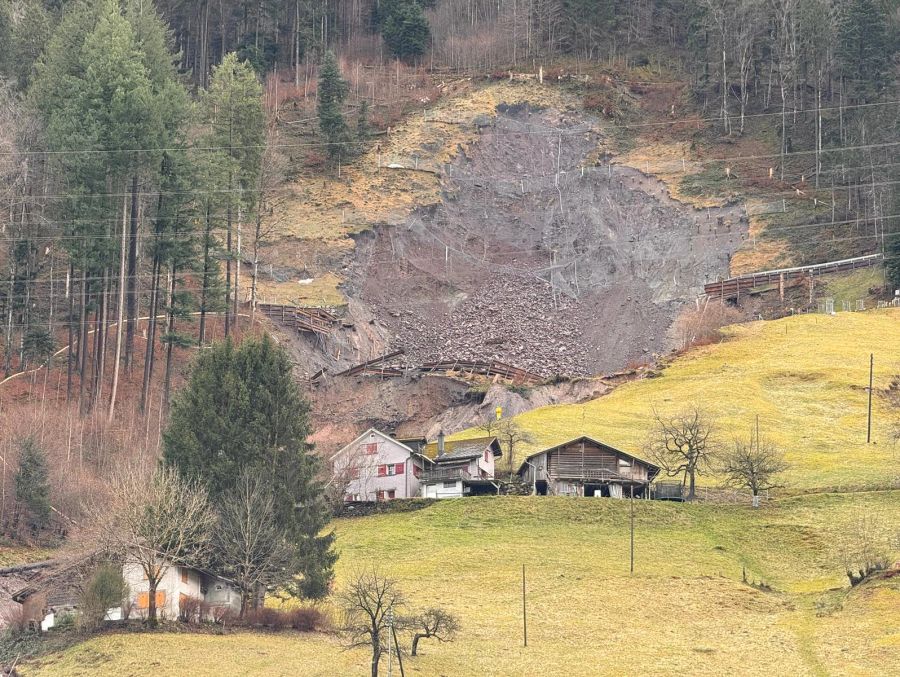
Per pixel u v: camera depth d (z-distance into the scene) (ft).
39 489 347.77
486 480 376.27
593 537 337.11
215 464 292.20
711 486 382.22
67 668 230.07
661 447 398.83
